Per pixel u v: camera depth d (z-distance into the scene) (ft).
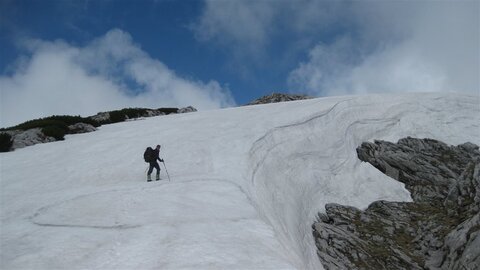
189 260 39.65
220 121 108.99
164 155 82.43
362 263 55.88
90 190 62.13
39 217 51.03
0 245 42.91
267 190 69.56
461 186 70.90
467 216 62.39
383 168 90.48
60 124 118.62
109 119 164.96
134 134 104.27
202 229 47.26
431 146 98.02
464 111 115.14
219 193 60.13
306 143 94.17
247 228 49.21
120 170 75.87
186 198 57.21
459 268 50.42
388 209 76.13
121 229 46.75
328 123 104.47
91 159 83.41
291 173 81.46
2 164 83.05
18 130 114.21
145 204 54.54
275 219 58.54
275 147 88.63
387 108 114.93
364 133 104.58
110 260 39.47
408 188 83.82
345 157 93.91
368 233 66.03
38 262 38.91
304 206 72.18
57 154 89.97
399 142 100.94
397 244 62.39
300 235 60.34
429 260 56.70
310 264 51.62
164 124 115.14
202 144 87.76
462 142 99.81
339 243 60.03
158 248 41.91
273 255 43.55
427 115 111.45
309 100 130.72
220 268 38.63
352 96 126.72
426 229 64.49
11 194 63.36
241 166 74.49
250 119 107.24
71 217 50.72
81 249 41.81
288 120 101.76
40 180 71.20
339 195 81.05
